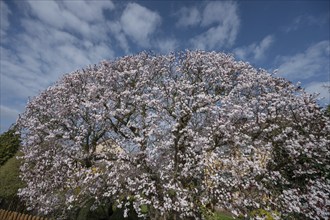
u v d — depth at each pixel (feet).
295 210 34.14
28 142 48.21
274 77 47.78
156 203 33.14
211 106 37.65
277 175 36.99
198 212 34.63
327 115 44.29
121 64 52.90
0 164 61.16
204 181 34.24
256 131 39.37
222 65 51.39
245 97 43.86
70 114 46.88
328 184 38.19
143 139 36.06
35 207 45.14
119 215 45.14
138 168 36.27
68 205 41.06
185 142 36.47
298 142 37.70
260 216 34.09
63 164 42.63
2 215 41.39
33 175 46.42
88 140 45.01
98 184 39.19
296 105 41.34
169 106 41.47
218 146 36.78
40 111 50.75
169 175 34.14
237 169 34.81
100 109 43.50
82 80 53.57
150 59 53.57
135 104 43.45
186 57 52.34
